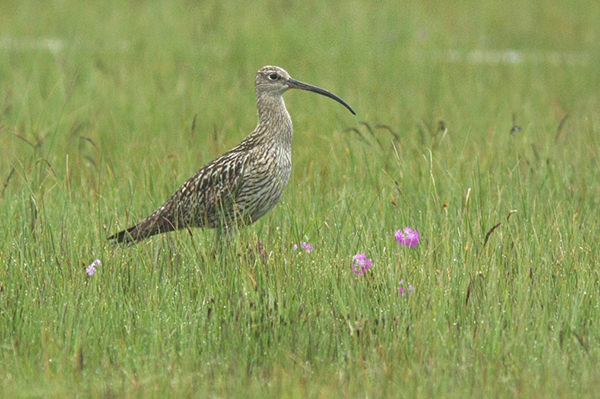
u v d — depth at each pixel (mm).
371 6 30641
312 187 14805
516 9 32938
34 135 16219
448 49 27062
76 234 11945
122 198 14133
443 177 14516
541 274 10773
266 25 26672
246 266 10883
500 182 14375
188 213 12555
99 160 15633
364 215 13086
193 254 11414
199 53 24109
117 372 9062
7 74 22438
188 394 8625
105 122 18609
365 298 10258
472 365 9047
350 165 15586
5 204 13273
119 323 9930
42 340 9352
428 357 9195
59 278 10805
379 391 8664
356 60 24641
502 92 22141
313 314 9969
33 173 14656
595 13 32375
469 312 10078
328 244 11867
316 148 17094
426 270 10758
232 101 20500
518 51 27906
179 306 10297
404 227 12430
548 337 9492
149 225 12383
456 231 12023
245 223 12695
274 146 12797
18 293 10305
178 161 15516
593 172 14938
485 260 11031
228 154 12688
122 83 21219
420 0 33250
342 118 19422
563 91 22625
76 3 31484
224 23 26641
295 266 10953
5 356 9328
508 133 17641
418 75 23688
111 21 28234
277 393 8633
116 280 10758
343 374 8898
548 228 12258
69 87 20078
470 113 19797
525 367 9055
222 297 10305
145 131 18094
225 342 9523
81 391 8758
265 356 9344
